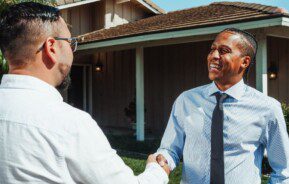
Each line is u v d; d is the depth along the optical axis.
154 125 13.81
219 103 2.33
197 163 2.36
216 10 10.52
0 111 1.45
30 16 1.50
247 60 2.36
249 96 2.34
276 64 11.71
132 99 14.20
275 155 2.37
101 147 1.46
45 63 1.54
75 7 14.75
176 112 2.51
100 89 15.41
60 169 1.40
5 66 6.54
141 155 8.95
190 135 2.40
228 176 2.29
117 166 1.50
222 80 2.34
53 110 1.44
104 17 14.85
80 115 1.47
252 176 2.31
